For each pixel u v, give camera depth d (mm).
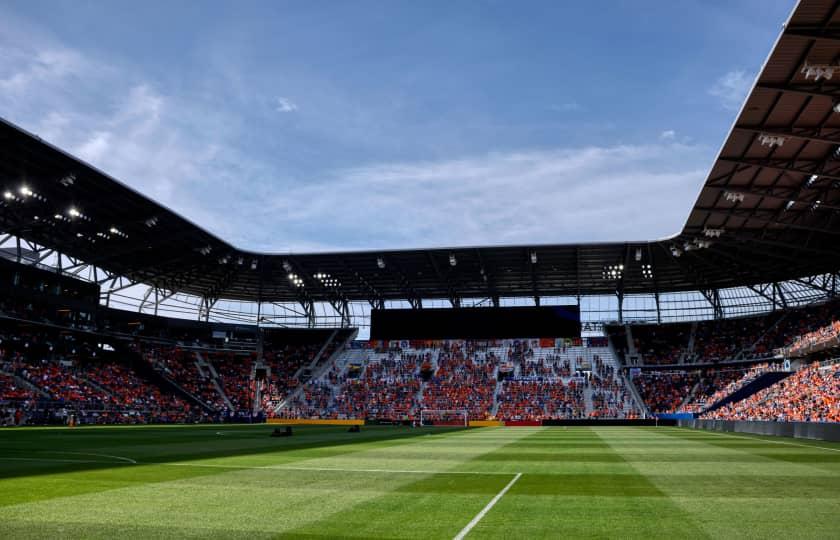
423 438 42781
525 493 14719
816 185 49312
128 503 13047
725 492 15023
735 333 85812
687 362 84750
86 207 62969
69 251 74875
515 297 95312
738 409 68875
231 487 15641
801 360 72188
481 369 90438
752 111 39375
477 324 86750
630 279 86875
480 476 18266
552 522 11195
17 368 69812
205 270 86188
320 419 84812
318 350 97188
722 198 54375
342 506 12789
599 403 82062
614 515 11875
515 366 89875
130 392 79250
